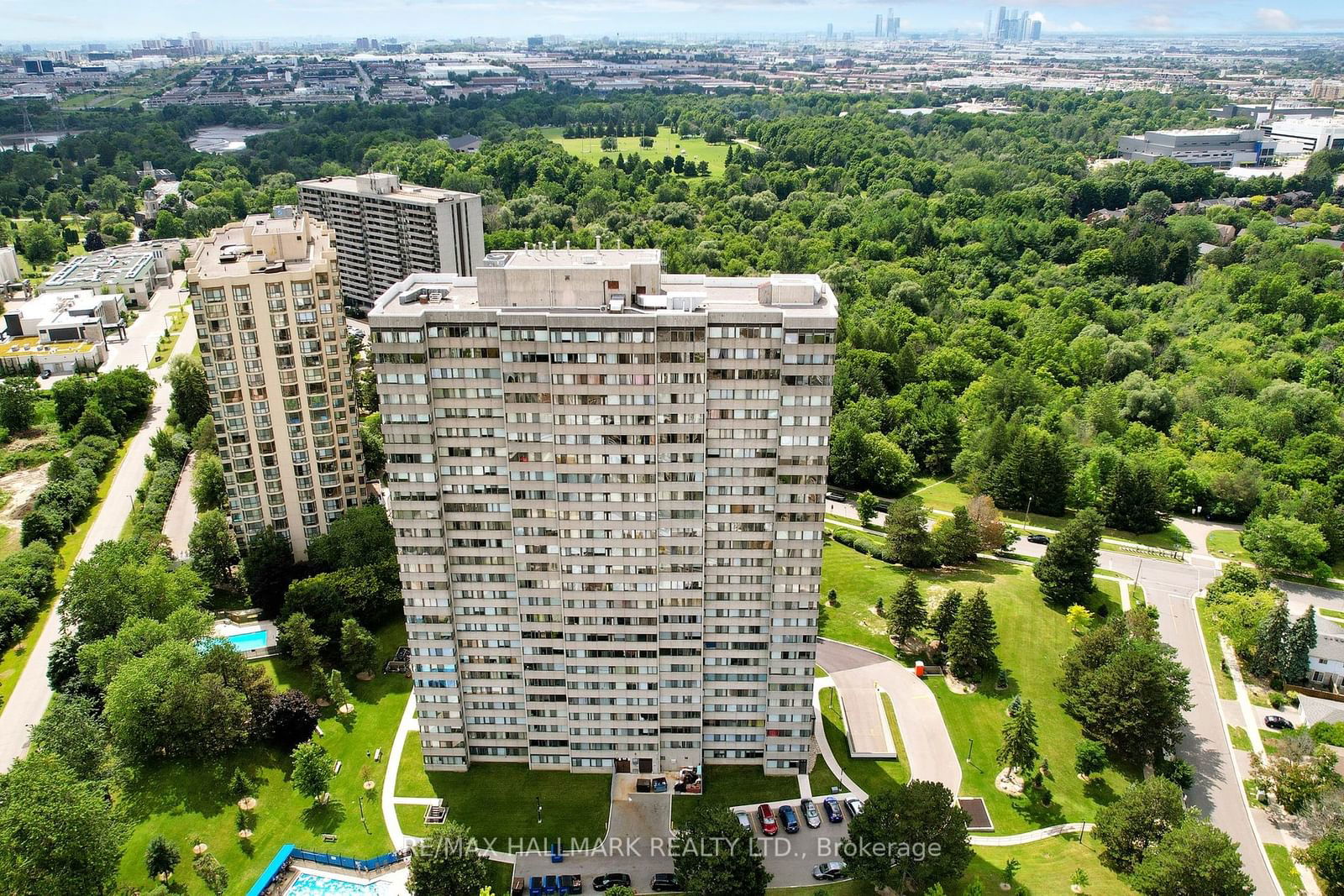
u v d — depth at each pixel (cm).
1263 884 14525
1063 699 18275
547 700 15888
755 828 15300
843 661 19238
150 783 15588
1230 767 16975
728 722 16062
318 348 19938
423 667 15650
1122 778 16525
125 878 14000
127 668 15900
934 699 18200
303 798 15600
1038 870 14512
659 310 13875
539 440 14225
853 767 16525
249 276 18850
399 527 14788
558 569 14988
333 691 17350
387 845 14800
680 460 14288
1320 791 15638
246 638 19150
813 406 13938
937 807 13950
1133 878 13825
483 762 16512
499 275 13800
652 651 15488
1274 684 19088
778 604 15138
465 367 13875
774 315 13475
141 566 19300
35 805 12825
